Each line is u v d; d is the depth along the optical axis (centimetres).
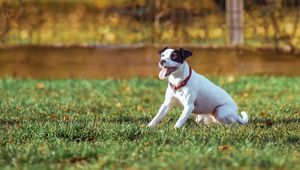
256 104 1306
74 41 1884
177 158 765
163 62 988
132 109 1241
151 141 880
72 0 2127
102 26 1875
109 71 1733
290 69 1752
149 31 1772
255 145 841
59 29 1877
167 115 1140
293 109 1221
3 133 955
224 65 1736
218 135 908
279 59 1747
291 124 1040
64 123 1013
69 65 1736
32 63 1736
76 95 1440
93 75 1733
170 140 884
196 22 1773
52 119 1105
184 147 821
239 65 1738
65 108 1227
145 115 1152
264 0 1764
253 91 1509
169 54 992
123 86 1571
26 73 1736
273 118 1124
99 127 977
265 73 1747
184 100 1011
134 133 935
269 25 1769
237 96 1438
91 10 1973
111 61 1733
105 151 821
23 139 927
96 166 744
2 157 798
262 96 1438
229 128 975
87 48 1733
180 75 1001
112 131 942
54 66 1734
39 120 1091
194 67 1733
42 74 1736
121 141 898
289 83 1606
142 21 1773
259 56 1741
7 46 1733
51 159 787
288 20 1775
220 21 1775
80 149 821
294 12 1770
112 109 1239
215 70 1733
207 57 1733
